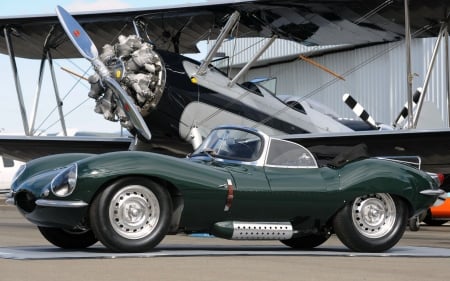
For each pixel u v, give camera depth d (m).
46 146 22.56
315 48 47.25
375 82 44.91
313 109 22.38
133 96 18.20
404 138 19.05
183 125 18.84
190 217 9.50
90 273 7.11
